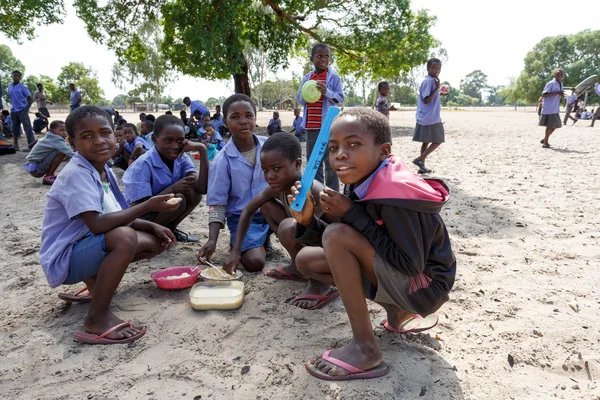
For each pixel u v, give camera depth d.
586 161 8.07
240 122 3.47
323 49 5.09
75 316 2.67
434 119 7.08
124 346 2.32
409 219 1.87
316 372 2.01
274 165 2.83
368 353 2.01
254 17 15.41
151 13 14.61
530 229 4.17
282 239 2.97
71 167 2.47
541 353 2.19
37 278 3.28
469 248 3.70
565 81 68.75
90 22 13.96
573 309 2.63
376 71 17.84
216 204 3.46
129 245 2.39
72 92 16.27
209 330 2.45
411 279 2.04
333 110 2.11
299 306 2.73
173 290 2.99
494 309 2.65
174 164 4.01
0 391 1.98
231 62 13.80
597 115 17.27
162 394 1.93
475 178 6.85
